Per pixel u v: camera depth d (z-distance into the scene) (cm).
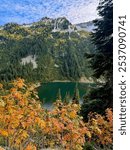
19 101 731
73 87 15925
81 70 18312
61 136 834
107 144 1016
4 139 721
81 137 812
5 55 18762
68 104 819
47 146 838
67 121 795
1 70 12525
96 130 902
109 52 1650
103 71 1648
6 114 713
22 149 732
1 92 726
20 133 712
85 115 1417
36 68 17838
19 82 739
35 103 764
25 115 723
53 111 792
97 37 1719
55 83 16875
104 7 1691
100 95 1524
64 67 18775
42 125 720
